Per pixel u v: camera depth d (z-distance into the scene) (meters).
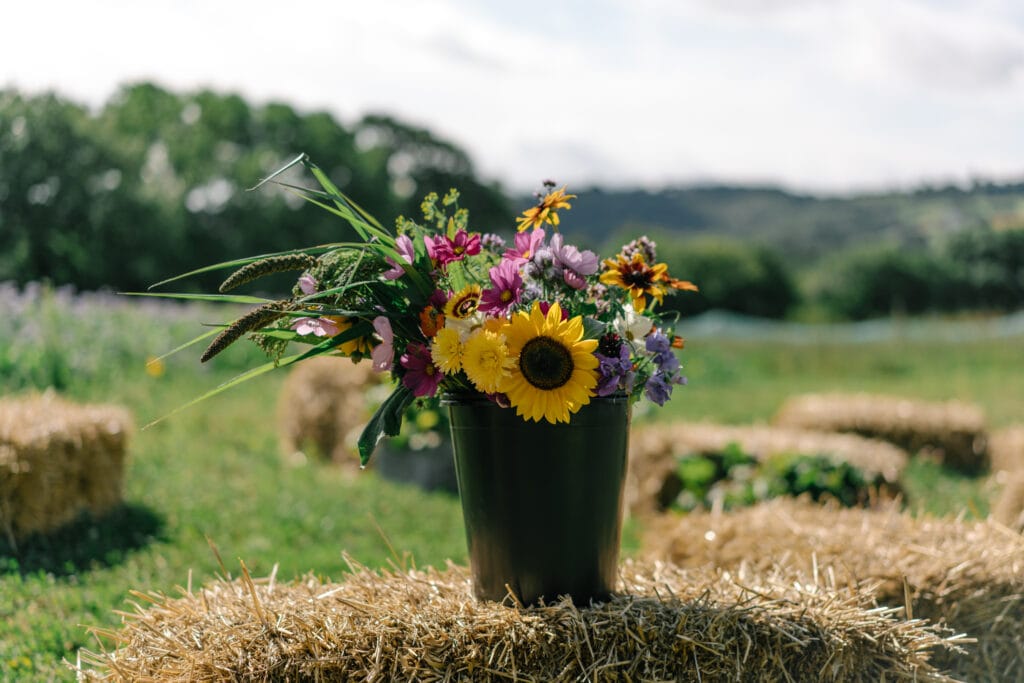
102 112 44.84
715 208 94.69
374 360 2.52
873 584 3.21
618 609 2.61
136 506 5.83
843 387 16.92
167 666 2.48
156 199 38.78
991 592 3.29
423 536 5.89
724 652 2.57
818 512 4.18
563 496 2.59
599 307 2.77
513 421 2.57
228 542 5.35
